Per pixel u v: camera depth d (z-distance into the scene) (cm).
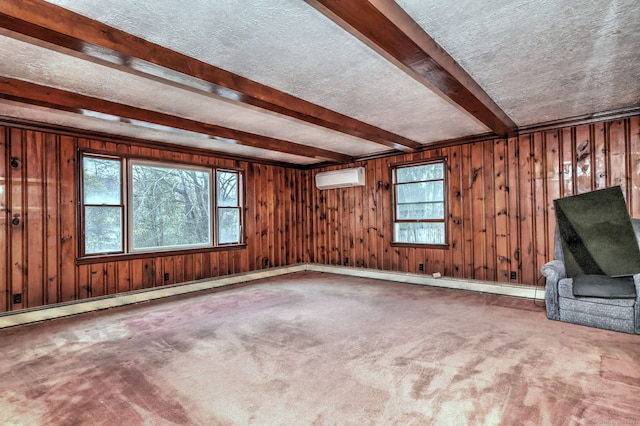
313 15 188
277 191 640
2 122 350
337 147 534
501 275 448
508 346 272
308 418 182
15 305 358
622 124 367
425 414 182
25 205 368
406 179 546
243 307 407
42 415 188
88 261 406
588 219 330
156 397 205
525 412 182
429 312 372
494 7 182
